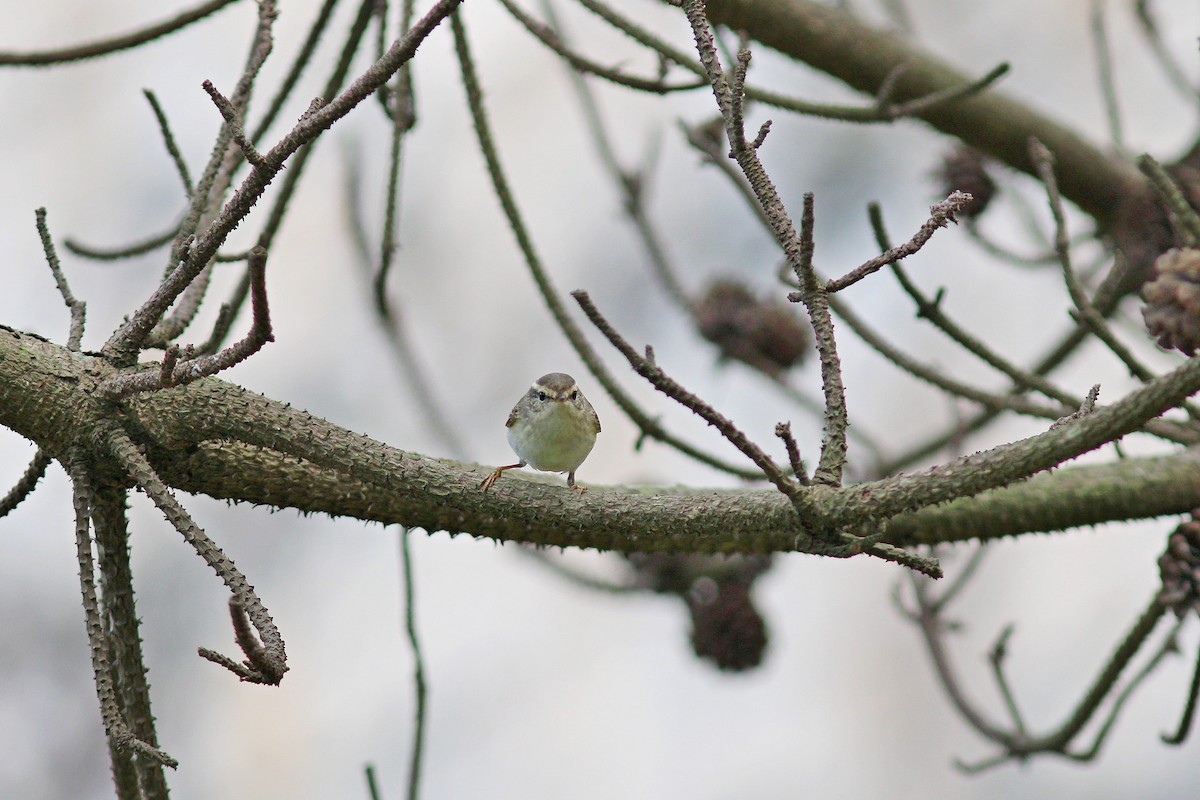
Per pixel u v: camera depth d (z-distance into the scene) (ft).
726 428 17.58
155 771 21.52
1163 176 23.39
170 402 21.49
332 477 23.43
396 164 29.55
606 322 16.78
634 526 22.13
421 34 17.19
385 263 31.37
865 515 18.06
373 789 25.62
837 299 29.48
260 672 16.43
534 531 24.18
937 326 26.91
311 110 18.07
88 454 20.89
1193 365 16.22
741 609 39.63
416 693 25.99
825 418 18.90
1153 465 26.84
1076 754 30.63
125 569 21.67
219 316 22.76
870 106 28.07
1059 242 25.23
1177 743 26.35
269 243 26.99
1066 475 26.89
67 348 21.71
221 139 24.53
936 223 18.35
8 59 27.53
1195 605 25.49
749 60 19.16
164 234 27.99
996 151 38.09
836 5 37.24
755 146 19.40
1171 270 23.91
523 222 27.55
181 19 28.27
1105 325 24.70
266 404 21.94
